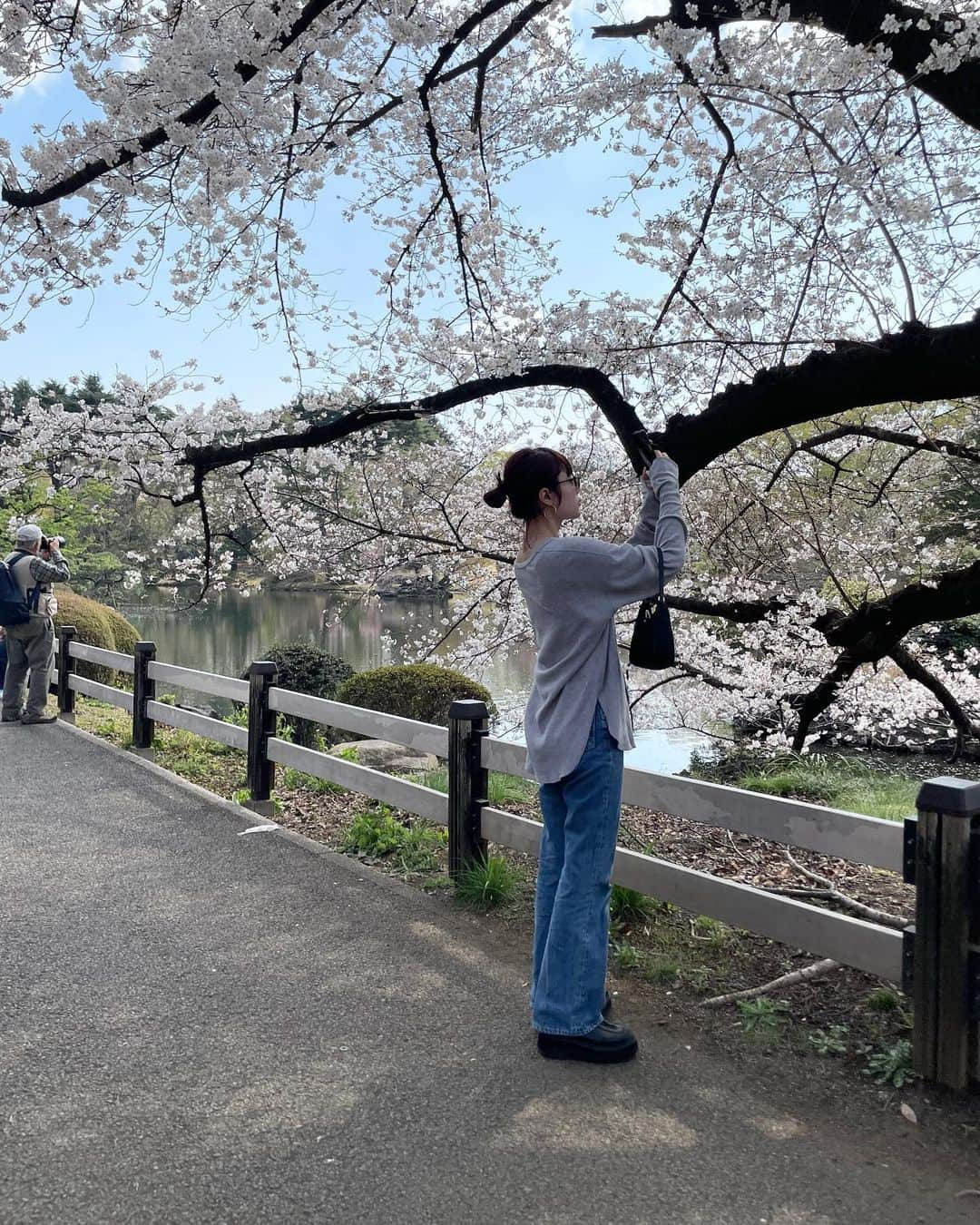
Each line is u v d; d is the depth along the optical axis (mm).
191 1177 2070
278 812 5578
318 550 7551
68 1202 1984
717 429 4219
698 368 5199
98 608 13656
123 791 5930
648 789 3369
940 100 3744
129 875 4270
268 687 5648
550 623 2701
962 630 11148
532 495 2771
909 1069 2504
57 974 3188
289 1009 2916
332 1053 2641
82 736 7910
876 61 3621
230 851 4641
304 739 8750
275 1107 2355
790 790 7098
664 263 4914
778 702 7598
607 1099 2400
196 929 3598
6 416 5797
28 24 3334
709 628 8258
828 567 6188
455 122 4793
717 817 3092
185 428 5809
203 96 3385
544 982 2627
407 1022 2834
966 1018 2320
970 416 6965
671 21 3746
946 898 2344
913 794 6914
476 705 4055
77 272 4129
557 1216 1935
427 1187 2033
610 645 2695
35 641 8461
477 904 3859
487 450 7629
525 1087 2455
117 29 3650
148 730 7383
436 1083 2477
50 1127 2268
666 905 3936
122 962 3285
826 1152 2170
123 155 3689
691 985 3160
